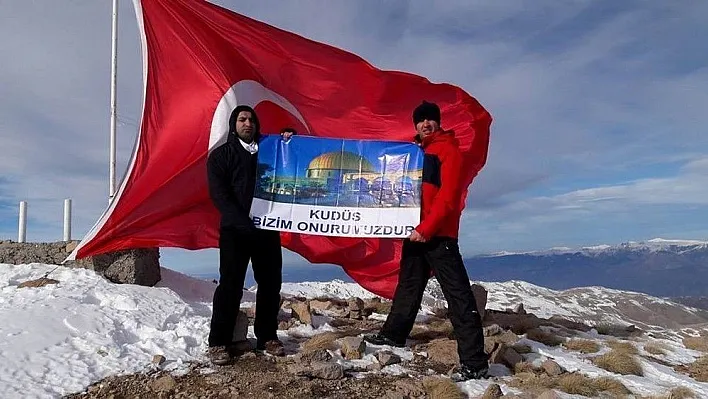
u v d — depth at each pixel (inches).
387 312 219.0
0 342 132.6
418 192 156.6
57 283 194.9
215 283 250.1
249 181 144.4
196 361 137.1
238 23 221.0
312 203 154.7
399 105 227.3
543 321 227.8
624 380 151.3
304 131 229.8
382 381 132.0
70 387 118.6
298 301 222.1
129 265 207.8
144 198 205.3
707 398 147.1
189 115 210.8
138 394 119.2
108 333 144.9
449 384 128.3
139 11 208.1
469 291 142.0
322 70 227.1
